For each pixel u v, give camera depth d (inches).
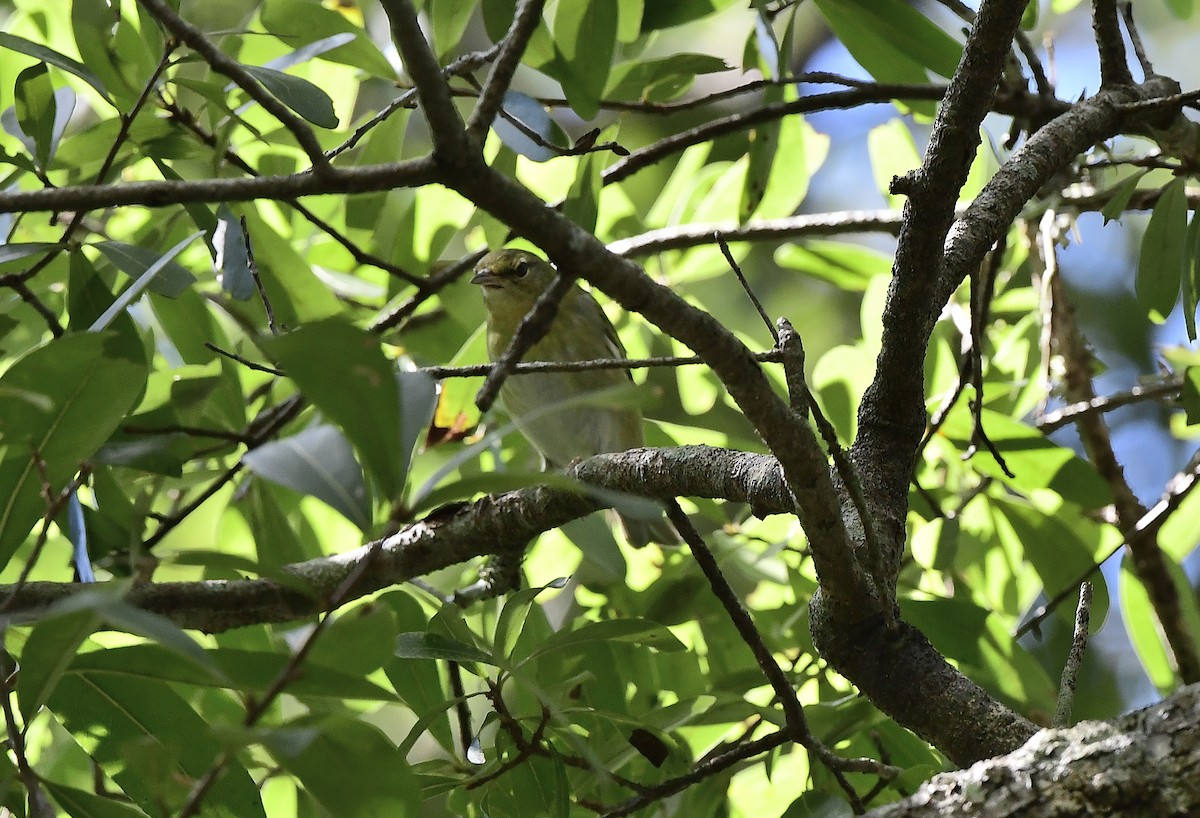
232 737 112.4
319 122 201.5
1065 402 345.7
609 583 276.1
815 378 293.0
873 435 194.1
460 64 226.7
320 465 129.3
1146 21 526.3
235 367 272.4
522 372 161.8
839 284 369.1
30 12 292.4
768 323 168.2
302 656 120.8
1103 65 255.4
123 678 180.5
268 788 256.1
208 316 272.7
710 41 536.4
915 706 170.2
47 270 259.0
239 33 228.8
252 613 214.5
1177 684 313.7
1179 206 244.5
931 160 176.1
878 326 308.0
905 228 180.9
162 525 232.8
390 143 277.3
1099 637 465.4
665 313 144.8
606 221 362.9
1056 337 343.0
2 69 283.9
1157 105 231.0
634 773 229.8
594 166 277.0
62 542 276.1
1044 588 283.1
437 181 136.2
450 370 165.8
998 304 362.6
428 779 185.9
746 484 192.1
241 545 307.9
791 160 346.0
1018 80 283.4
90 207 136.0
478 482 124.1
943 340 307.9
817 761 218.4
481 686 259.8
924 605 245.4
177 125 242.7
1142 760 128.0
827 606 176.9
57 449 159.9
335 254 335.3
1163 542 332.8
